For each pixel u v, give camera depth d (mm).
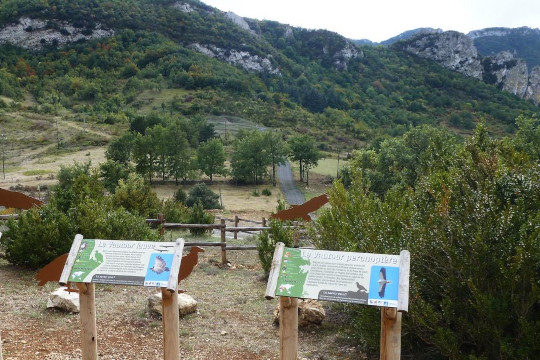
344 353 6328
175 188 63094
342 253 4207
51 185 52531
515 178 6160
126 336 6516
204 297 8773
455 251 5270
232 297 8852
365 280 4031
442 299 5684
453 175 6617
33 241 9867
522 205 5523
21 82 154000
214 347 6375
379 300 3922
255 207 48969
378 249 6035
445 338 5184
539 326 4707
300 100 164250
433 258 5496
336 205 8484
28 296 8055
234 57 193875
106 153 68688
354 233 7121
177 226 12680
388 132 129500
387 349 4023
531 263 4844
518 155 7121
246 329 7113
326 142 108562
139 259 4566
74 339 6262
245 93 152375
